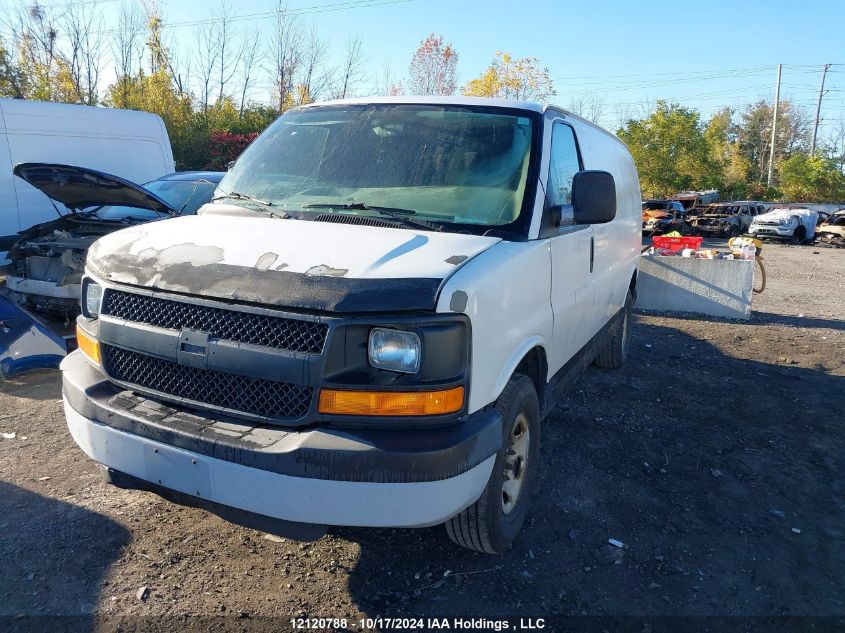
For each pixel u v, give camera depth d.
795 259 22.80
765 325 9.93
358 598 3.01
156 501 3.74
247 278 2.63
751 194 55.12
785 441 5.23
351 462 2.40
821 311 11.66
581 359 4.76
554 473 4.38
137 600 2.89
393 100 4.00
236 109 29.45
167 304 2.78
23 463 4.14
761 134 74.06
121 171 9.55
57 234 6.56
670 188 46.06
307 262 2.68
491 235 3.19
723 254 10.91
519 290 3.08
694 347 8.25
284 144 3.93
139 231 3.29
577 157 4.34
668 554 3.54
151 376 2.87
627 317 6.90
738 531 3.82
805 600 3.22
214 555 3.26
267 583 3.07
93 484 3.89
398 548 3.42
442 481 2.47
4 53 24.48
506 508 3.31
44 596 2.88
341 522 2.45
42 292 6.35
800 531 3.87
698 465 4.68
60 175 5.56
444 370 2.53
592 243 4.54
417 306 2.47
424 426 2.53
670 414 5.67
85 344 3.13
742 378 6.89
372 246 2.82
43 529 3.38
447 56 38.53
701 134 47.09
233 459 2.49
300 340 2.51
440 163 3.54
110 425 2.79
